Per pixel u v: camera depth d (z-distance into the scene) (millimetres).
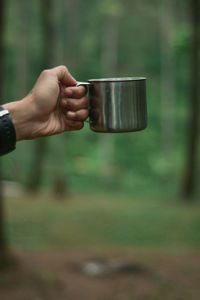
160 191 25844
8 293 5918
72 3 41062
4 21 7066
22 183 23703
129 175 30609
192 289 6250
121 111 1573
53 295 5938
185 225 12117
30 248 8766
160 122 36469
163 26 35406
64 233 10695
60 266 7258
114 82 1563
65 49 39875
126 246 9703
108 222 12359
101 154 33156
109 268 7191
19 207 14188
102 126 1593
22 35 33062
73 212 13656
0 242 7203
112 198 18688
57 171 18141
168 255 8461
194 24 14125
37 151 19219
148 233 11148
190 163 17859
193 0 14133
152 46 40469
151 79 39125
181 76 37500
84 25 41219
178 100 37750
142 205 15984
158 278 6754
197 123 17547
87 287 6301
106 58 38938
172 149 34906
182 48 14719
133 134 35719
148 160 32719
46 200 16656
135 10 36281
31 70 37656
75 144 34500
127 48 40562
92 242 9992
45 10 17594
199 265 7582
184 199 17719
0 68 7016
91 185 27875
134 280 6660
